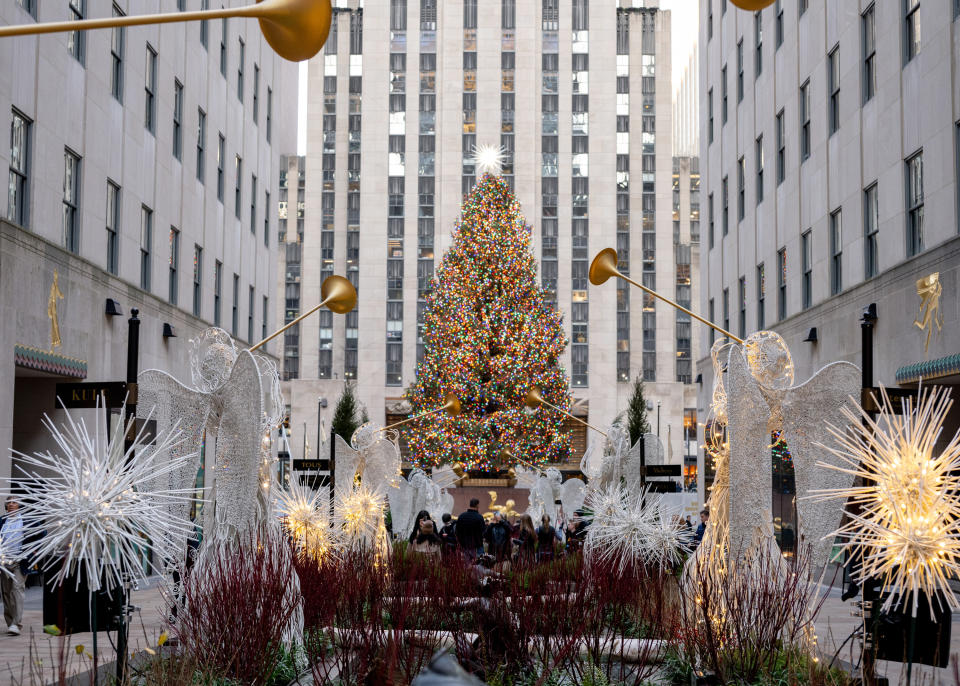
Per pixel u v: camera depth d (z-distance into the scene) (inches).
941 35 738.8
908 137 799.1
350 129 3203.7
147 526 274.1
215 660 312.5
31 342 770.8
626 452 736.3
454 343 2107.5
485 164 2874.0
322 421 2967.5
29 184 790.5
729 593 362.9
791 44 1107.9
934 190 750.5
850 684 298.4
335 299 504.7
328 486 621.9
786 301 1119.6
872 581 314.0
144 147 1061.1
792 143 1101.7
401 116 3125.0
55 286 816.3
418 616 388.8
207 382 410.3
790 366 414.0
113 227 985.5
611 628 384.8
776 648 341.7
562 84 3147.1
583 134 3129.9
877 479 253.8
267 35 268.4
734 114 1342.3
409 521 1018.7
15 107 762.2
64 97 852.6
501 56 3129.9
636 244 3122.5
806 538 407.2
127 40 1006.4
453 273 2145.7
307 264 3164.4
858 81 908.6
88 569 258.7
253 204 1561.3
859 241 904.9
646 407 2564.0
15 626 484.4
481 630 339.3
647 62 3203.7
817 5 1021.2
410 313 3043.8
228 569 348.8
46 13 821.2
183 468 398.9
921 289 753.0
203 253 1282.0
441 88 3127.5
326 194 3189.0
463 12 3147.1
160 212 1115.3
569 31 3159.5
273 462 425.7
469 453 2050.9
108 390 397.1
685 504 1091.3
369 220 3083.2
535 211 3085.6
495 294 2142.0
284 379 3026.6
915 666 329.4
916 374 728.3
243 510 391.9
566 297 3051.2
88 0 908.6
